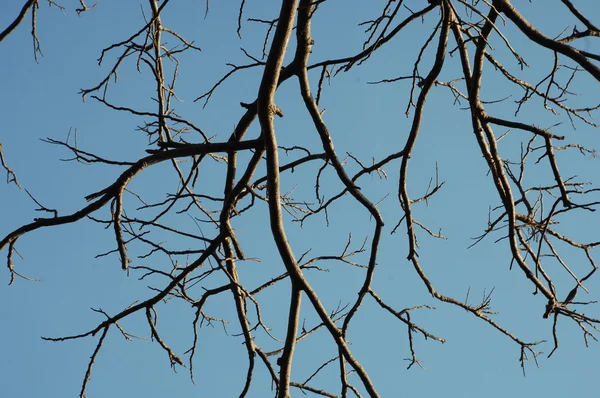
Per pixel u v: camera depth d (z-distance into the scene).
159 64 8.79
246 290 8.39
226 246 8.93
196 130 8.32
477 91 8.12
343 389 8.27
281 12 7.20
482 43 7.90
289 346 7.46
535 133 7.94
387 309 8.51
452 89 8.64
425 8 7.59
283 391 7.42
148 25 8.01
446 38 7.88
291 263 7.37
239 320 8.66
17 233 7.86
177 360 8.64
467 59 8.22
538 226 8.08
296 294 7.45
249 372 8.72
